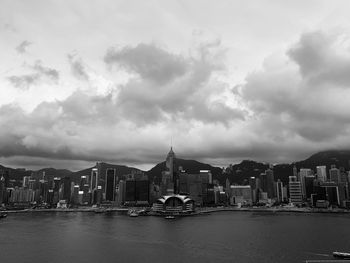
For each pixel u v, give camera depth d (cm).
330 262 17650
